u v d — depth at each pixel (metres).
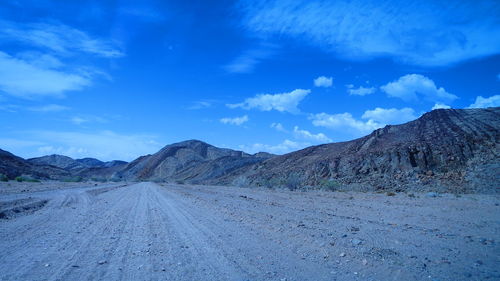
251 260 8.36
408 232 11.10
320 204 21.20
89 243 10.42
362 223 13.16
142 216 16.86
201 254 9.02
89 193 34.62
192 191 41.66
